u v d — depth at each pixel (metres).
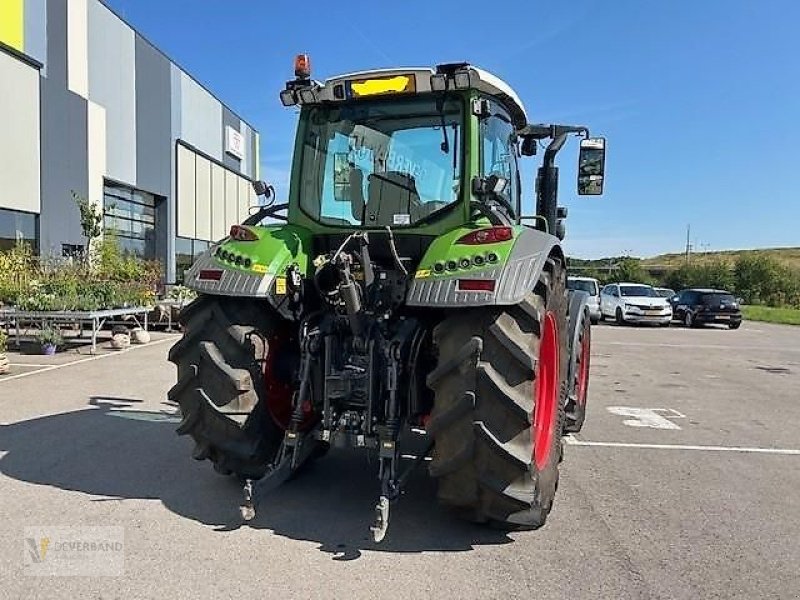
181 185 24.52
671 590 3.00
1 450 5.04
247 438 3.90
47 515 3.73
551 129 5.44
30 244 15.27
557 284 4.01
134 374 8.79
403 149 4.03
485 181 3.86
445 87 3.82
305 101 4.14
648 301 24.14
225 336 3.88
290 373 4.14
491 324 3.35
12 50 14.72
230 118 30.11
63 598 2.81
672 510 4.07
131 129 20.50
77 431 5.65
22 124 15.21
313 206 4.21
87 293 11.79
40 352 10.88
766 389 9.35
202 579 3.00
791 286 45.75
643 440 5.97
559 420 4.08
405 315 3.88
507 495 3.35
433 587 2.97
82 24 17.56
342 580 3.02
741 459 5.36
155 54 22.08
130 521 3.67
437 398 3.41
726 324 24.50
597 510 4.04
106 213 18.81
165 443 5.28
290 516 3.80
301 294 3.96
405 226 3.97
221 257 3.96
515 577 3.09
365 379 3.68
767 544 3.57
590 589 2.99
